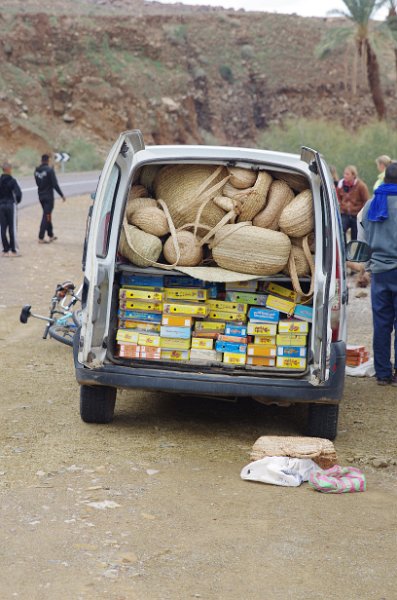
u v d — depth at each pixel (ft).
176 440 22.53
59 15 267.39
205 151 22.48
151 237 22.15
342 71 322.75
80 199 108.68
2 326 36.52
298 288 21.63
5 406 25.00
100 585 13.87
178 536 16.06
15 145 213.46
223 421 24.82
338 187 49.98
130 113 258.57
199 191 22.45
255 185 22.20
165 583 14.06
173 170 22.94
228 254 21.88
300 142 110.42
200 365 22.07
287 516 17.34
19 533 15.80
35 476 19.10
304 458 19.92
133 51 284.20
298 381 21.61
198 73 298.76
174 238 22.06
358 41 164.66
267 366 22.07
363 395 28.17
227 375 21.88
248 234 21.76
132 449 21.47
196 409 26.04
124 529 16.25
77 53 259.80
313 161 21.59
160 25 306.55
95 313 20.80
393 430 24.34
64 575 14.16
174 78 284.41
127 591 13.71
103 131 246.68
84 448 21.33
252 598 13.69
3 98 226.58
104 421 23.53
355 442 23.15
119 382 21.84
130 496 18.08
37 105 238.89
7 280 47.96
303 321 21.93
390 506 18.25
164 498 18.06
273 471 19.35
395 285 28.55
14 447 21.16
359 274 47.75
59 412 24.61
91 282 20.66
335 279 20.72
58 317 36.19
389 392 28.60
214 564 14.87
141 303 22.21
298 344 21.97
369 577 14.58
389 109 311.68
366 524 17.06
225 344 22.08
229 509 17.61
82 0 406.00
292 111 315.99
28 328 36.35
